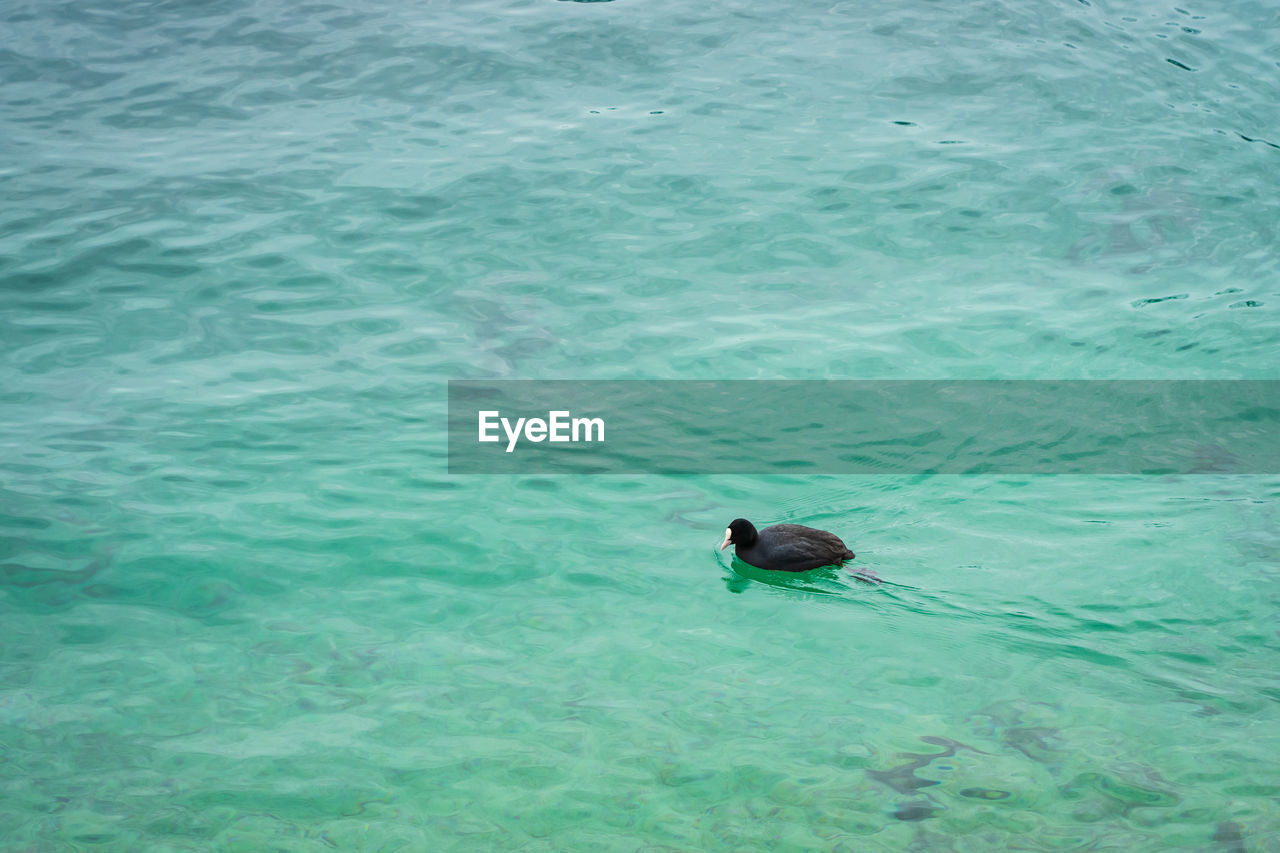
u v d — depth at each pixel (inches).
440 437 525.3
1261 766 342.6
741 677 391.5
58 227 664.4
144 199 696.4
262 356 572.4
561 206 699.4
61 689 382.3
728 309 614.2
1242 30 901.2
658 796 337.7
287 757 354.0
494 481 499.5
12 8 936.9
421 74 847.1
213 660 398.0
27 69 842.2
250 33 906.1
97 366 561.3
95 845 320.5
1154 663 390.6
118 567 442.0
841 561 444.5
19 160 728.3
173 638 408.8
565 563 452.8
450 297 620.4
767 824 325.7
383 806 335.3
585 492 494.9
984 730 363.9
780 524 457.1
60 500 475.5
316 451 512.4
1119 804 329.7
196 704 376.5
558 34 903.1
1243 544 448.5
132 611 421.4
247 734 364.2
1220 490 485.4
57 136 758.5
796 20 923.4
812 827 323.9
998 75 838.5
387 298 618.8
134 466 498.0
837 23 917.2
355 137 768.3
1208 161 736.3
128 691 382.3
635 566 452.1
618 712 374.0
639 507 486.9
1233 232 670.5
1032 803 331.3
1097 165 734.5
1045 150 751.7
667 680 390.0
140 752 355.6
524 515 480.1
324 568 445.4
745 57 867.4
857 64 855.1
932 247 665.0
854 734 362.9
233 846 320.8
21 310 596.1
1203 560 439.8
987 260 653.3
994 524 470.0
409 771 348.5
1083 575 436.1
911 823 324.8
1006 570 441.7
